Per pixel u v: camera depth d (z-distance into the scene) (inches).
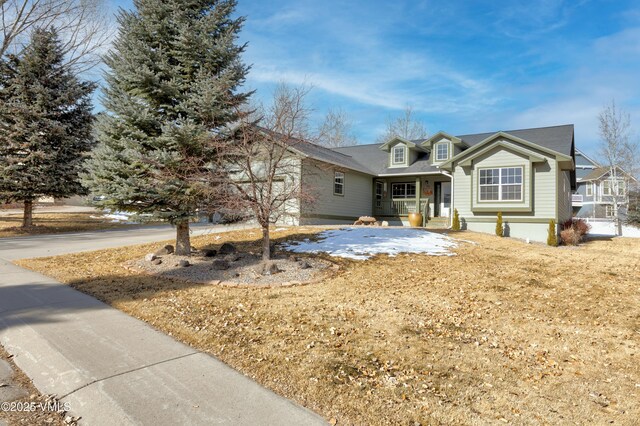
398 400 133.9
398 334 199.6
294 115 344.2
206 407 124.7
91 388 135.3
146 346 174.6
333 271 333.7
